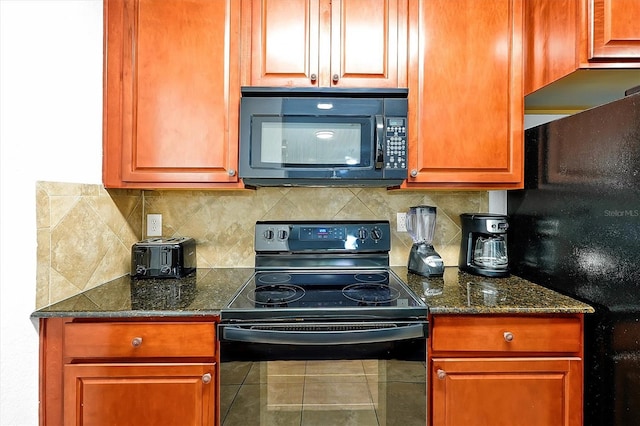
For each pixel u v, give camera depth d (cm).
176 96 135
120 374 106
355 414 107
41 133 109
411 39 138
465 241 159
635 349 95
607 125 104
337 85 138
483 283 138
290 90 131
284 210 170
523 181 141
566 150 122
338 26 138
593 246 110
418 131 138
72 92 121
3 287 98
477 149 139
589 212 111
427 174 139
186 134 136
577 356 110
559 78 124
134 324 107
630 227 96
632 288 96
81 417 106
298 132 133
